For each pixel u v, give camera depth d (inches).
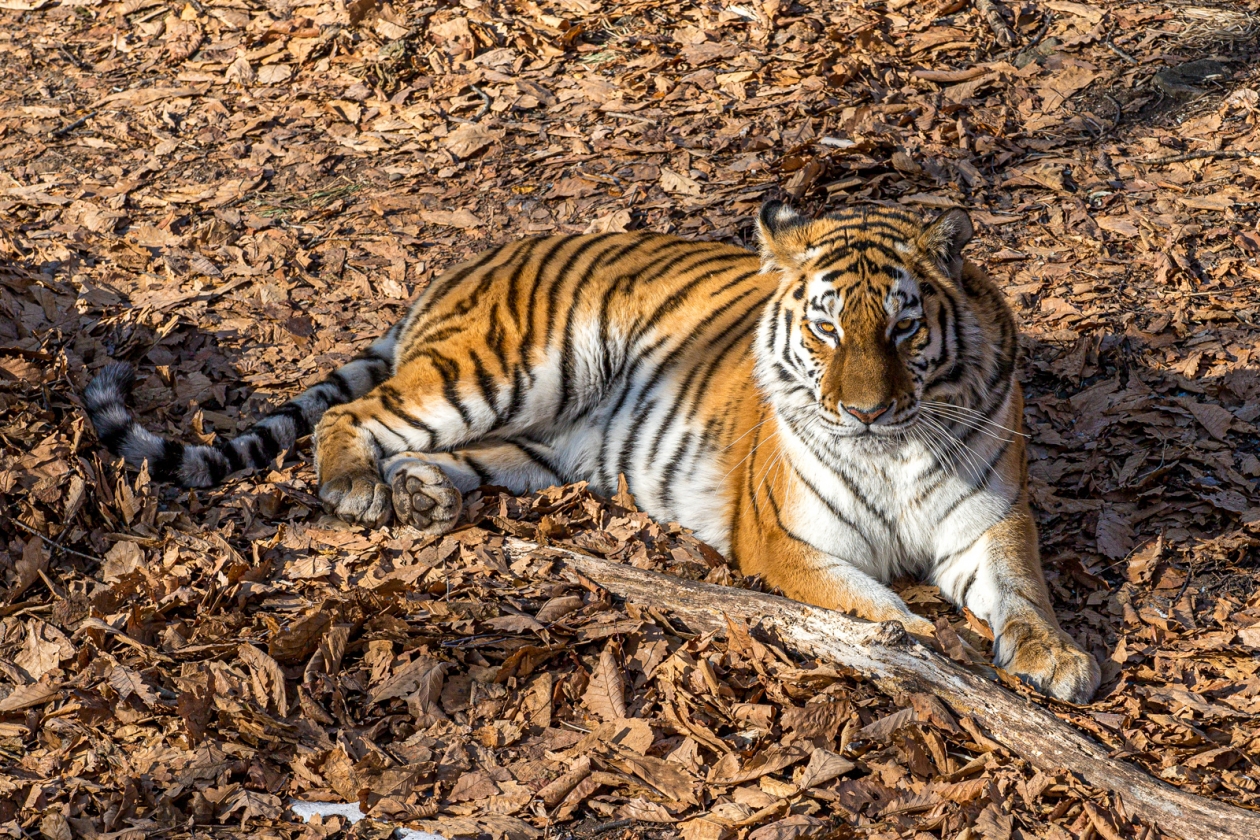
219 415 397.7
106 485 335.6
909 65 587.8
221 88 616.7
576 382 375.2
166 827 239.1
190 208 522.6
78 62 644.1
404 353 389.1
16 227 499.8
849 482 318.0
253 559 322.3
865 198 505.7
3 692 273.9
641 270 379.2
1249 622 304.7
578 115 578.6
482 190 532.1
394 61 619.5
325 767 254.5
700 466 356.2
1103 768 252.4
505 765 259.6
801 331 309.1
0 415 350.0
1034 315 434.6
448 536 335.0
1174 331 418.0
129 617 289.7
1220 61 565.6
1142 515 347.3
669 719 271.6
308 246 497.4
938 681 273.3
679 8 644.7
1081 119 544.4
